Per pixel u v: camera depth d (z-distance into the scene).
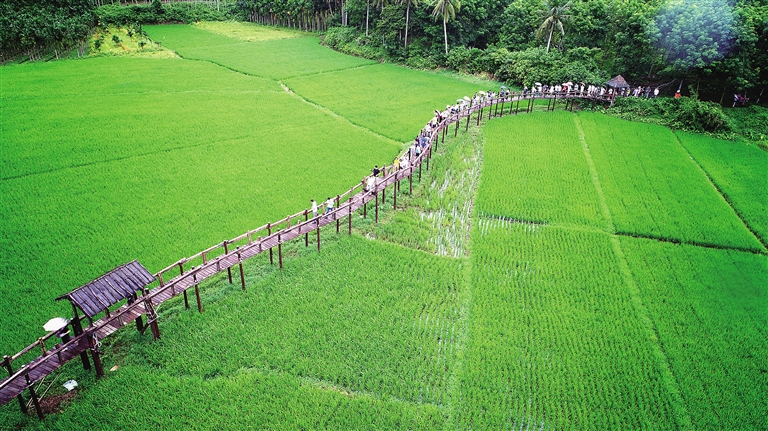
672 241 35.31
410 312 26.78
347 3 96.44
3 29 70.81
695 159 49.53
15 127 47.78
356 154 46.62
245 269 29.88
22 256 29.34
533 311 27.38
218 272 28.47
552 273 30.78
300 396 21.55
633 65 66.88
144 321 25.33
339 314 26.39
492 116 60.59
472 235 34.69
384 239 34.12
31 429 19.44
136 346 23.67
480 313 27.09
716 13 57.03
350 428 20.16
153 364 22.95
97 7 103.81
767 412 21.84
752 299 29.30
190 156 44.19
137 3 113.94
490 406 21.56
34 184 37.53
